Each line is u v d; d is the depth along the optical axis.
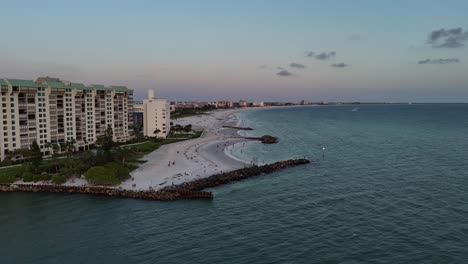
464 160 153.88
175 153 182.88
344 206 95.56
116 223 87.12
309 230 80.31
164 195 106.06
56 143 169.88
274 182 124.00
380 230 79.25
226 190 114.88
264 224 84.44
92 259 69.19
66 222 88.38
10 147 148.25
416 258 66.75
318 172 137.88
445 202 96.56
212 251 71.19
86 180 121.75
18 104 150.12
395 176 126.50
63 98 173.25
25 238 79.25
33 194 112.38
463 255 67.38
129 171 136.75
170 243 75.25
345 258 67.38
